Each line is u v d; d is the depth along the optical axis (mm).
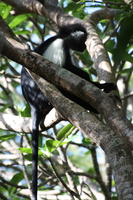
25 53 4684
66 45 8352
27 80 7492
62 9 8852
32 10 8727
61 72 4633
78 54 9508
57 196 7750
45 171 7605
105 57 6484
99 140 3816
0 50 4727
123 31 2627
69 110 4402
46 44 8641
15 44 4727
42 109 7066
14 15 9219
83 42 8016
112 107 4168
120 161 3455
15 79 10664
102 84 6262
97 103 4332
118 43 2650
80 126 4156
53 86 4949
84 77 7781
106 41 8531
